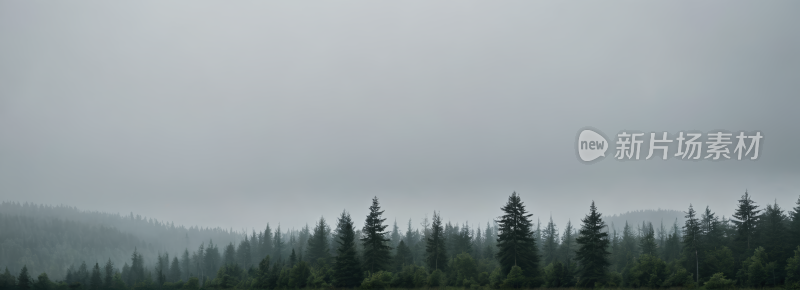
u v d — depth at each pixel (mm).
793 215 70625
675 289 53281
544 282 60125
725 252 64188
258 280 76188
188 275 139375
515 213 62094
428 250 74250
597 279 57312
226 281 81750
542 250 99750
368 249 68562
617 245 90188
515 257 60594
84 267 133750
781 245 61969
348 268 64812
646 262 58406
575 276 64125
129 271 132625
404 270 67938
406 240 114938
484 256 93250
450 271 69562
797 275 54000
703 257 65000
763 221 68500
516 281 57125
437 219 76062
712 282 53375
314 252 92375
